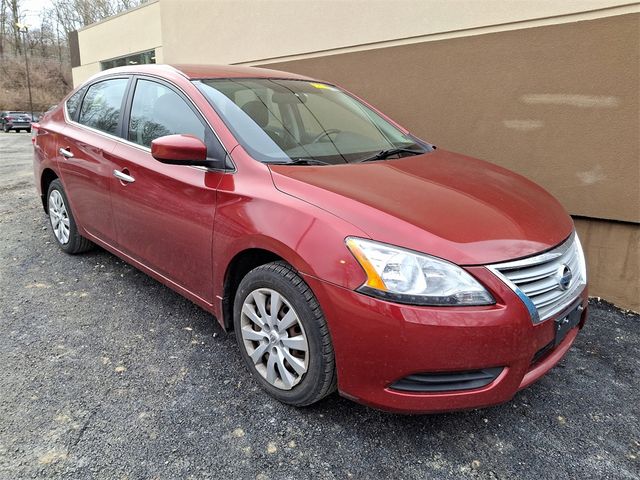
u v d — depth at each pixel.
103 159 3.39
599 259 3.75
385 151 2.99
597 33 3.51
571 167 3.79
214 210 2.52
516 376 2.01
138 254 3.23
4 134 29.52
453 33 4.39
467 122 4.41
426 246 1.93
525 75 3.95
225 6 7.00
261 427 2.25
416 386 1.98
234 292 2.63
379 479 2.00
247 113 2.83
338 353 2.05
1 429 2.18
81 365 2.67
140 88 3.33
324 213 2.11
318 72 5.75
